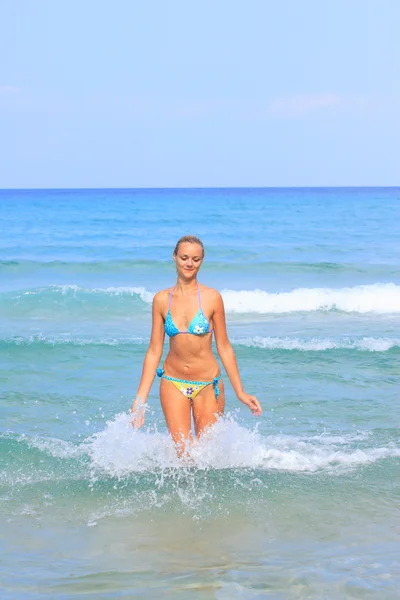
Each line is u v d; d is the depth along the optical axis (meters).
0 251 25.06
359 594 3.26
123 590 3.31
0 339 9.70
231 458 5.11
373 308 13.84
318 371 8.23
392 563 3.59
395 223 37.47
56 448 5.48
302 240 28.81
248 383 7.70
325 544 3.85
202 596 3.24
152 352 5.06
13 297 13.52
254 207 55.03
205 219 40.44
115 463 5.11
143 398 4.96
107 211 48.22
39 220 39.16
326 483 4.74
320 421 6.27
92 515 4.27
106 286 17.69
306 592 3.28
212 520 4.18
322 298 14.02
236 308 13.73
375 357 8.91
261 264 20.67
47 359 8.82
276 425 6.15
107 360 8.78
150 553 3.75
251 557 3.68
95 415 6.51
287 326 11.96
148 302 13.95
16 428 6.08
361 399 7.01
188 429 5.03
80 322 12.33
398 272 19.61
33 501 4.48
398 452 5.36
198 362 4.96
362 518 4.19
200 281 18.45
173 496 4.54
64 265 20.45
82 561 3.65
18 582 3.40
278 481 4.77
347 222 38.41
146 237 30.20
